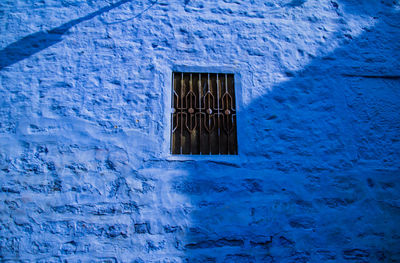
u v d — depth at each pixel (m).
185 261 2.38
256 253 2.46
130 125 2.66
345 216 2.66
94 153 2.56
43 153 2.52
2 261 2.25
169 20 3.01
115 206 2.45
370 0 3.46
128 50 2.87
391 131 3.00
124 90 2.75
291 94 2.95
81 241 2.35
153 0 3.06
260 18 3.15
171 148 2.70
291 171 2.71
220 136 2.78
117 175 2.52
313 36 3.19
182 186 2.54
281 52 3.07
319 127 2.89
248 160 2.68
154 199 2.49
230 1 3.17
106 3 3.00
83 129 2.61
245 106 2.84
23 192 2.41
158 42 2.93
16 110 2.61
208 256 2.40
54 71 2.75
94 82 2.75
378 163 2.87
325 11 3.31
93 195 2.46
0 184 2.41
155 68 2.85
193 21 3.04
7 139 2.52
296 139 2.81
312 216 2.62
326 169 2.77
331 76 3.08
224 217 2.51
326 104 2.97
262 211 2.57
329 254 2.54
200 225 2.47
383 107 3.07
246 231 2.50
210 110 2.82
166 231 2.43
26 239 2.31
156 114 2.72
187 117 2.80
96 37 2.88
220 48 2.99
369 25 3.35
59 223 2.37
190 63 2.90
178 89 2.87
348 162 2.82
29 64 2.75
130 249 2.36
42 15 2.90
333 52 3.17
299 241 2.54
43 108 2.63
